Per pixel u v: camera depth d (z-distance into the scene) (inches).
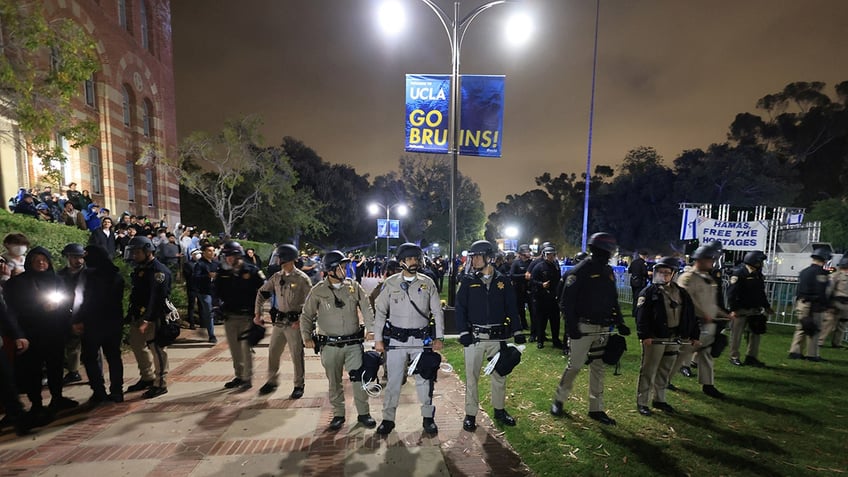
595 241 181.3
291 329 209.8
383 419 172.6
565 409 197.3
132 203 823.1
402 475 142.4
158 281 206.5
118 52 759.1
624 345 178.4
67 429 174.2
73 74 337.4
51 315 185.5
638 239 1881.2
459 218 2421.3
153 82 897.5
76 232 340.8
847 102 1840.6
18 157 504.1
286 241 1749.5
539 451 158.4
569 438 168.4
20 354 177.9
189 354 295.6
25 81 317.7
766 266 468.1
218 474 141.9
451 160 350.3
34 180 531.8
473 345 174.7
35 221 291.3
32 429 173.9
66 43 334.3
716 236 389.7
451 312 349.1
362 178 2401.6
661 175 1804.9
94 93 710.5
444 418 187.6
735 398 210.5
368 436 169.6
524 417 188.4
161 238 473.4
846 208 1037.8
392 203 2331.4
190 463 148.5
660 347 187.8
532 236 2704.2
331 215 2053.4
